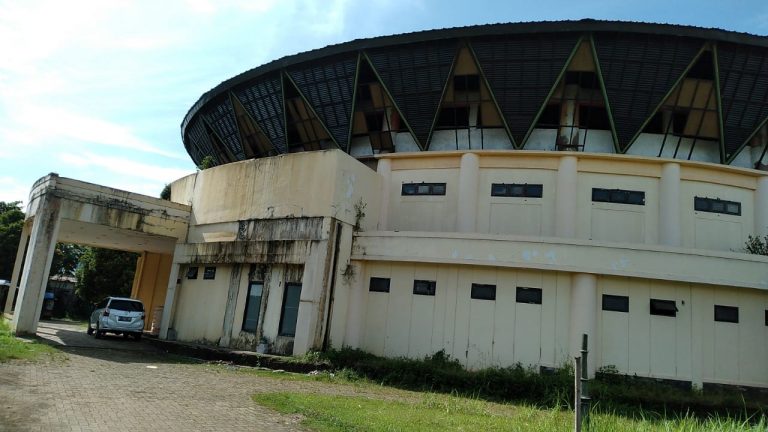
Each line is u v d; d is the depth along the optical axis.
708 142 27.55
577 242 20.08
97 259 47.16
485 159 25.88
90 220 23.58
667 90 25.64
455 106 28.58
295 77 30.47
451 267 21.50
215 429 9.04
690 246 24.22
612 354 19.70
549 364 19.67
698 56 24.91
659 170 24.61
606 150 27.47
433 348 20.95
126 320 25.48
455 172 26.20
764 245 23.36
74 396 10.74
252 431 9.15
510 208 25.12
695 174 24.89
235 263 23.80
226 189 25.72
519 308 20.44
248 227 23.83
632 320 19.95
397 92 28.47
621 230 24.16
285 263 21.75
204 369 17.77
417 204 26.41
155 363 18.05
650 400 16.53
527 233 24.67
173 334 25.69
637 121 26.31
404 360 19.55
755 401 18.14
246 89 33.19
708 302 20.17
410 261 21.64
